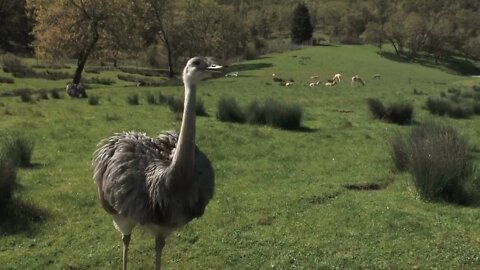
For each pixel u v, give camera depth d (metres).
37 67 47.00
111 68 54.31
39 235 8.15
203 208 5.94
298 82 42.25
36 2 37.03
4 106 21.09
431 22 95.12
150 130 16.12
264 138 15.41
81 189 10.19
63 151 13.35
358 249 7.79
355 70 60.91
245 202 9.68
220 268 7.29
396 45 96.94
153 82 39.22
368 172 11.86
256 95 29.23
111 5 36.69
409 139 12.12
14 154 11.59
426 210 9.37
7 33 69.94
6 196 8.91
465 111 21.47
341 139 15.68
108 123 17.30
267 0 125.38
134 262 7.39
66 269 7.20
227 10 66.06
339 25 111.88
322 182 11.07
